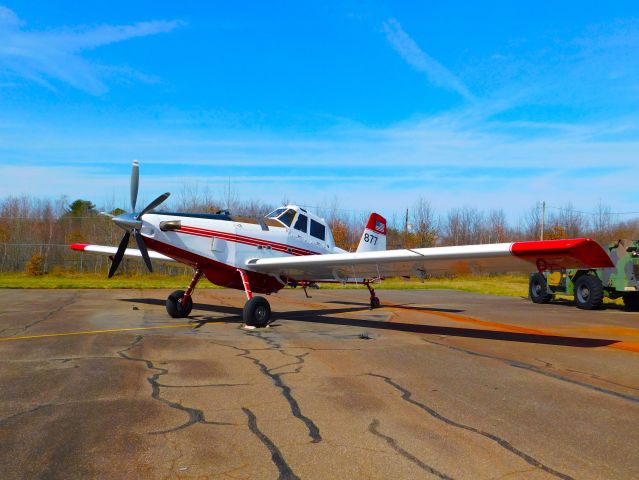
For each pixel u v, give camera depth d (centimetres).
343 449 315
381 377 516
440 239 4688
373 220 1430
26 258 2959
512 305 1547
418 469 287
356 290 2334
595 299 1377
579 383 502
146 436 333
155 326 890
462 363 596
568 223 4409
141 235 887
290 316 1116
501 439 338
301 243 1098
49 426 349
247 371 531
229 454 305
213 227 945
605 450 321
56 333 789
